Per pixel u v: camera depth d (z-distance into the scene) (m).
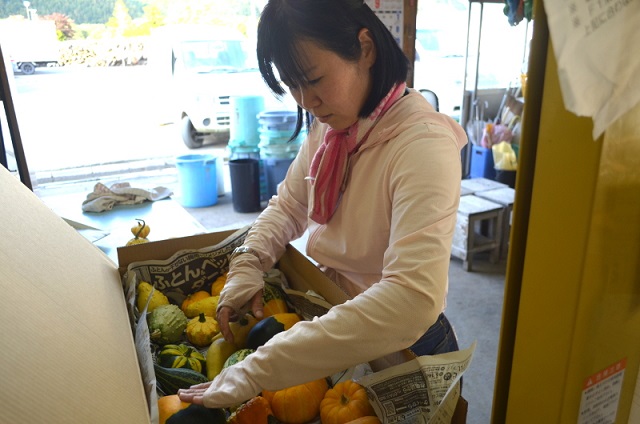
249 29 6.09
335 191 0.95
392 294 0.70
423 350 0.94
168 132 6.69
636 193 0.51
